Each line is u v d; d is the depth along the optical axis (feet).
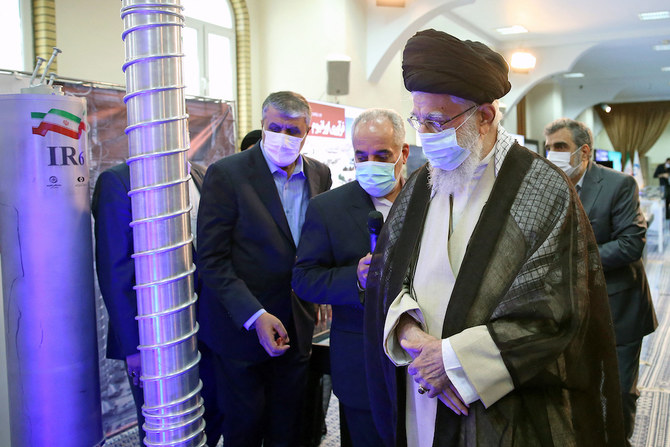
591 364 4.20
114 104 11.12
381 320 4.79
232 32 20.66
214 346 7.32
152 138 4.39
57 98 5.70
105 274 7.10
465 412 3.94
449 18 29.07
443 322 4.15
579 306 3.78
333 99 20.98
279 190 7.61
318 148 17.78
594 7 28.19
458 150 4.23
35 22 14.14
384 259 4.86
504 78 4.32
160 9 4.33
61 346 5.79
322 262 6.56
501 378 3.76
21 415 5.84
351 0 21.34
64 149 5.76
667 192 57.77
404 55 4.33
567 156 8.30
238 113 20.93
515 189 4.14
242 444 7.35
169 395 4.55
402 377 4.65
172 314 4.51
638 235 7.97
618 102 77.56
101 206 7.14
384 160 6.24
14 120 5.61
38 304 5.69
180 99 4.50
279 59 21.71
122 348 7.12
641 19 30.76
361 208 6.50
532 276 3.83
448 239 4.42
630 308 8.45
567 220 3.97
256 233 7.10
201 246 6.99
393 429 4.94
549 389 3.98
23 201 5.64
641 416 11.65
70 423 5.88
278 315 7.31
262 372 7.50
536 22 31.22
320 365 8.27
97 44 15.60
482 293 3.98
